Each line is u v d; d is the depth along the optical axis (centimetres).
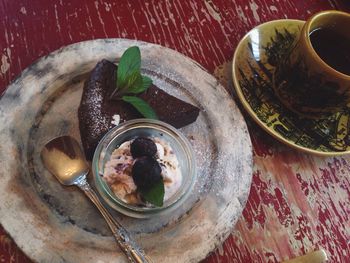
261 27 42
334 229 36
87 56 37
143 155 31
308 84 36
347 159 39
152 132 34
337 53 37
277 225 35
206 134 36
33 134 34
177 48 42
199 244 31
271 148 38
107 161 32
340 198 38
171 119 35
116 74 36
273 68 41
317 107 38
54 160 33
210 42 43
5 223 30
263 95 39
